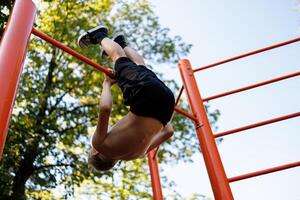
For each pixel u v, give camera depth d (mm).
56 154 9969
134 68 2396
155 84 2301
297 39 3693
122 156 2438
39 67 11273
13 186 9258
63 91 11219
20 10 2213
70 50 2510
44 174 9781
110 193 10938
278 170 2945
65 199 9906
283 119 3219
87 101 11562
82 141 10758
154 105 2268
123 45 2855
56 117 10711
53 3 11867
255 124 3242
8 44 1978
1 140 1627
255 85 3494
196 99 3551
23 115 9625
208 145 3199
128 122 2320
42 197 10578
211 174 3051
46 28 11656
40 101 10508
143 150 2475
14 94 1826
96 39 2787
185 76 3771
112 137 2334
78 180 10055
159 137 2811
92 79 11617
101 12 12508
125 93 2348
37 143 9250
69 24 11781
